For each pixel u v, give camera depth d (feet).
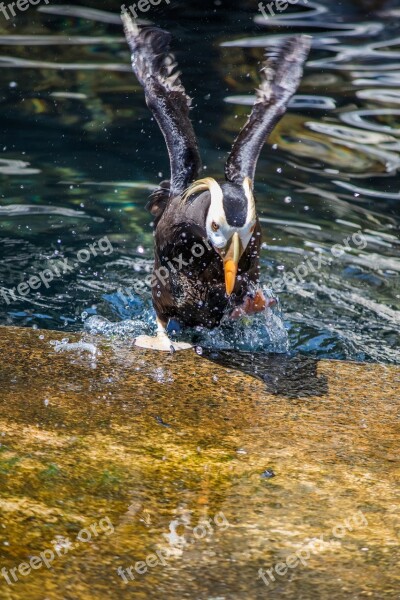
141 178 92.12
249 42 126.00
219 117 105.19
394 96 111.04
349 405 53.42
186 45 124.77
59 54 120.47
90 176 91.97
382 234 83.35
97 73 115.65
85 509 39.55
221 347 63.87
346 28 132.67
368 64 120.47
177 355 59.52
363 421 51.19
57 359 56.80
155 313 69.97
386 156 96.73
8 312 69.72
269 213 85.92
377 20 135.85
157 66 68.44
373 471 44.96
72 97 109.29
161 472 43.45
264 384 55.88
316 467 45.01
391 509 41.37
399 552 38.01
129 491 41.37
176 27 130.72
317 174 93.15
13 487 40.42
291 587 35.29
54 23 130.11
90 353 58.29
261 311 62.03
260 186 90.63
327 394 54.95
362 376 58.03
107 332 67.72
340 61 121.19
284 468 44.73
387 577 36.24
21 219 83.41
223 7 138.51
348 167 94.63
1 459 42.73
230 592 34.81
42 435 45.85
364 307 73.26
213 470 44.09
